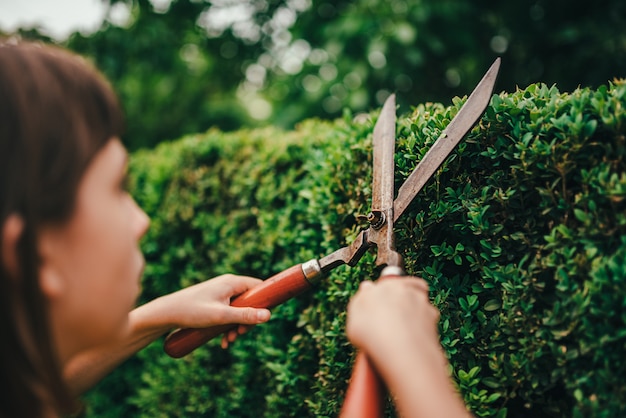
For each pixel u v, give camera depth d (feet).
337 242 4.33
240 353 5.09
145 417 6.19
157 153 7.60
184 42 14.82
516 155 3.10
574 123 2.86
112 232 2.23
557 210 3.01
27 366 2.13
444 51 10.75
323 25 11.84
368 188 3.97
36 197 2.01
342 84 11.18
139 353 6.54
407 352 2.03
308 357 4.53
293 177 5.16
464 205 3.31
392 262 2.87
